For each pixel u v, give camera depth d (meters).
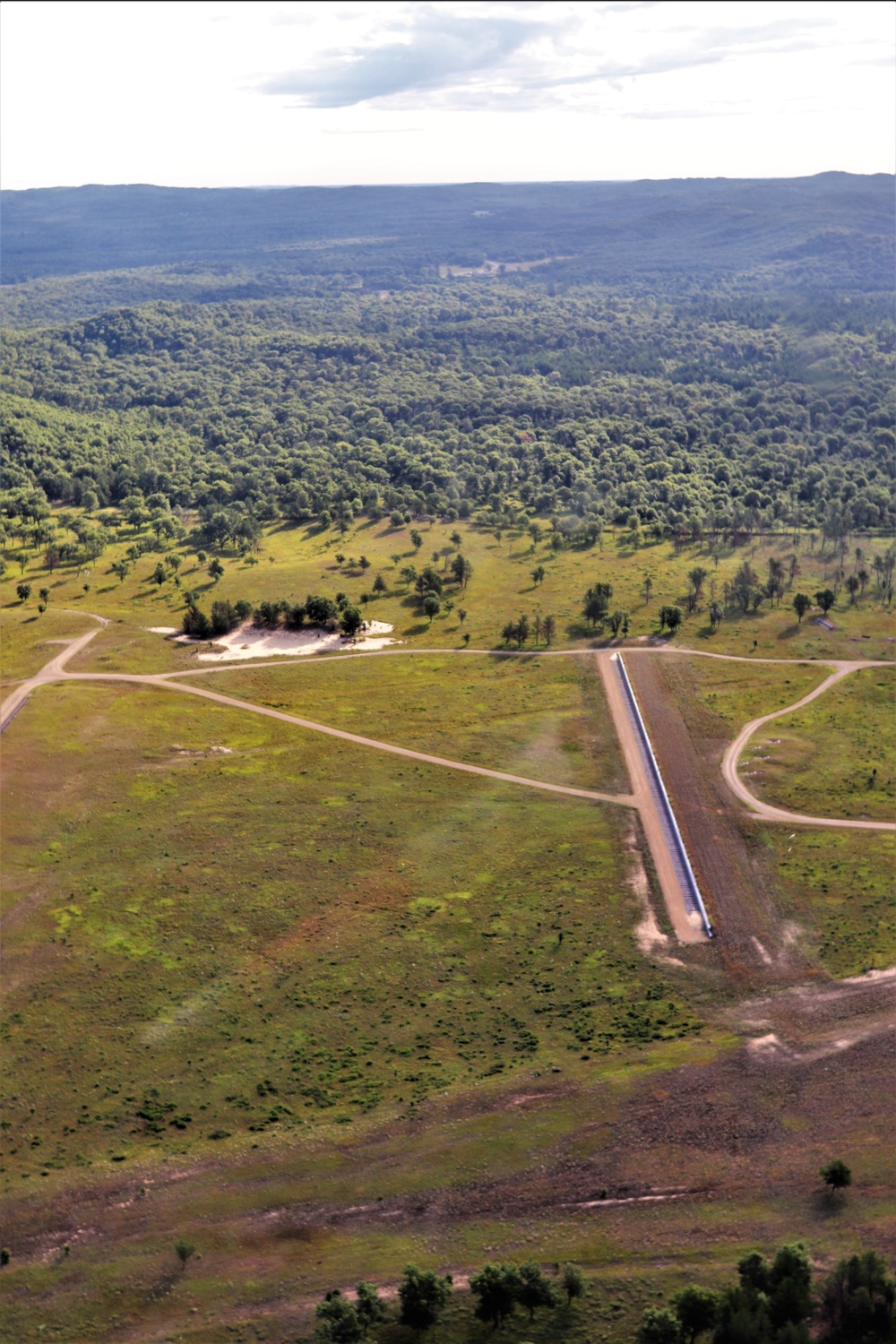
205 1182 90.25
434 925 136.38
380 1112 98.81
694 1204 83.62
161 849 156.75
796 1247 73.69
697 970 124.06
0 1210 87.69
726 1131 91.88
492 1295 72.75
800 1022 110.62
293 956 129.88
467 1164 90.38
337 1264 80.25
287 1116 99.38
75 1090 104.69
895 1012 110.31
